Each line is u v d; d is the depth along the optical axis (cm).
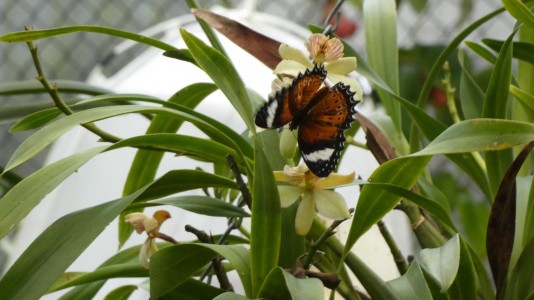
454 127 112
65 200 163
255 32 129
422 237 130
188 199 126
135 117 168
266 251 114
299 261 115
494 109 126
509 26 293
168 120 138
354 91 117
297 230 116
